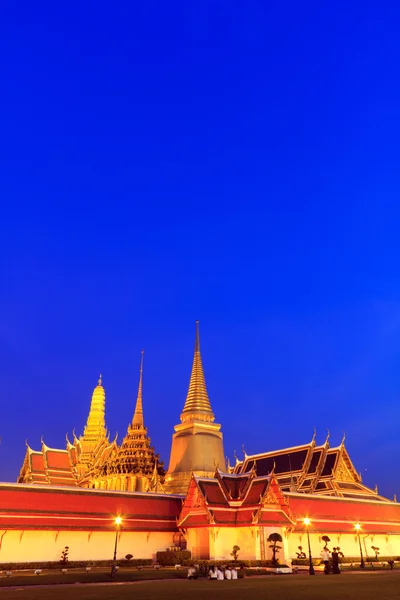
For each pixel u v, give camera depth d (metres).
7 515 50.03
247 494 57.09
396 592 29.02
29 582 39.00
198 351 103.81
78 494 56.34
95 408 124.81
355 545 68.94
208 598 27.19
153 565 53.72
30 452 104.62
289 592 29.97
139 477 90.81
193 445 91.06
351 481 91.62
